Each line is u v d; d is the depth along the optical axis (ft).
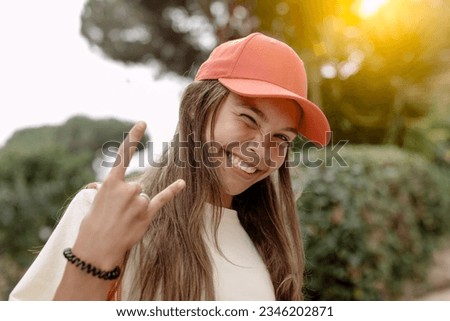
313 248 12.53
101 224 3.10
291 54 4.55
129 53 37.32
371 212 13.01
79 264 3.06
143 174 4.88
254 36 4.57
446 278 17.07
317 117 4.51
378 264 13.09
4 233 15.33
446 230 17.01
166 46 36.06
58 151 17.42
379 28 20.52
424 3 20.68
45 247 4.11
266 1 21.86
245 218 5.21
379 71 20.56
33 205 15.81
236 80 4.38
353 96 20.39
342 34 20.40
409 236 14.88
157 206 3.22
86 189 4.27
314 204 12.55
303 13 21.02
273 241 5.16
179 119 4.66
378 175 13.79
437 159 20.85
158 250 4.19
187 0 32.27
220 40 25.71
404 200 14.94
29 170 16.53
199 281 4.14
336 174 12.78
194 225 4.30
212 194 4.53
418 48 20.81
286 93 4.25
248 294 4.38
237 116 4.34
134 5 34.27
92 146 41.60
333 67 20.34
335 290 12.81
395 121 20.61
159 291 4.14
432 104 22.12
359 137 20.65
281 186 5.32
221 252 4.42
